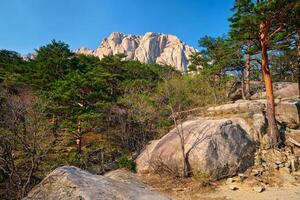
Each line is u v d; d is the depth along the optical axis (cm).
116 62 3181
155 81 3041
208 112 1966
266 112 1686
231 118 1695
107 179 498
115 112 2231
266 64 1549
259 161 1405
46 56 3028
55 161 1597
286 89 2592
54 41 3055
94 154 1942
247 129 1595
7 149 1347
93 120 1912
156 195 487
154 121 2147
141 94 2389
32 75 2464
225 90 2644
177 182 1291
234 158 1354
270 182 1233
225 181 1273
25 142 1391
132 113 2128
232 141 1426
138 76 3325
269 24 1360
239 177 1283
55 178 459
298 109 1784
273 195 1102
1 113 1493
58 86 2055
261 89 2806
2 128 1395
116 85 2831
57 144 1888
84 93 2027
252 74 2870
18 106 1462
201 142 1389
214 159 1316
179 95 2314
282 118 1780
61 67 2764
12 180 1327
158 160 1462
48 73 2528
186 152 1384
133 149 2031
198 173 1295
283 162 1389
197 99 2388
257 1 1413
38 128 1470
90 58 3816
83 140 2161
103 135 2194
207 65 2770
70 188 430
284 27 1385
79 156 1712
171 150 1459
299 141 1557
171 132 1697
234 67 2455
